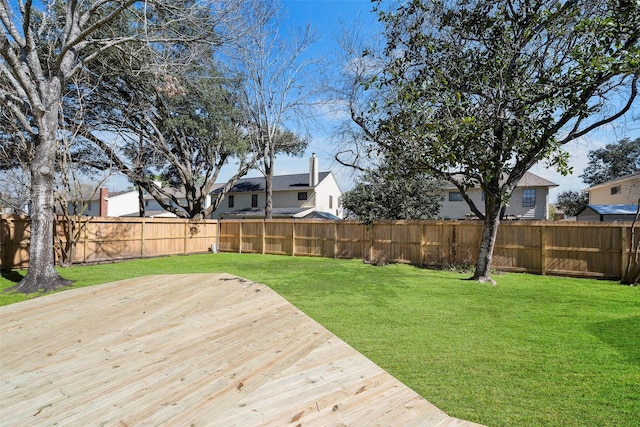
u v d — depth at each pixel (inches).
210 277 247.1
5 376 88.0
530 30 256.7
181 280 234.2
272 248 578.9
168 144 706.2
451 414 93.4
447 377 116.7
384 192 484.4
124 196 1330.0
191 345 111.0
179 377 87.7
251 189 1106.1
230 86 636.7
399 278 327.6
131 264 448.1
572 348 144.5
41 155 290.2
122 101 569.3
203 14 345.4
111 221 483.2
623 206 658.2
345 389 82.2
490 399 101.7
